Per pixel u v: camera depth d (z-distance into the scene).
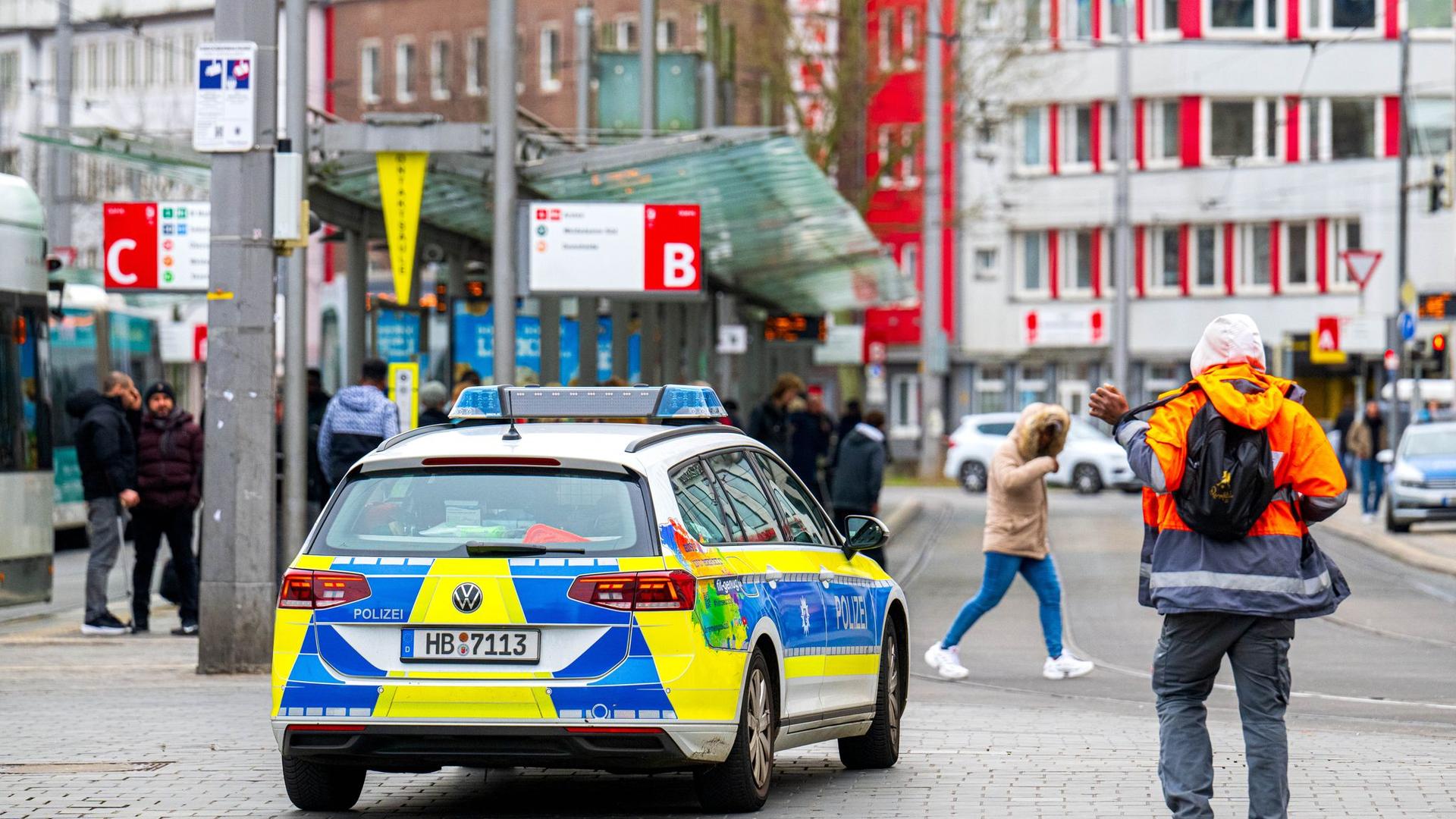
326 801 24.45
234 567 39.75
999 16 164.00
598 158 54.28
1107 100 172.38
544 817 24.11
